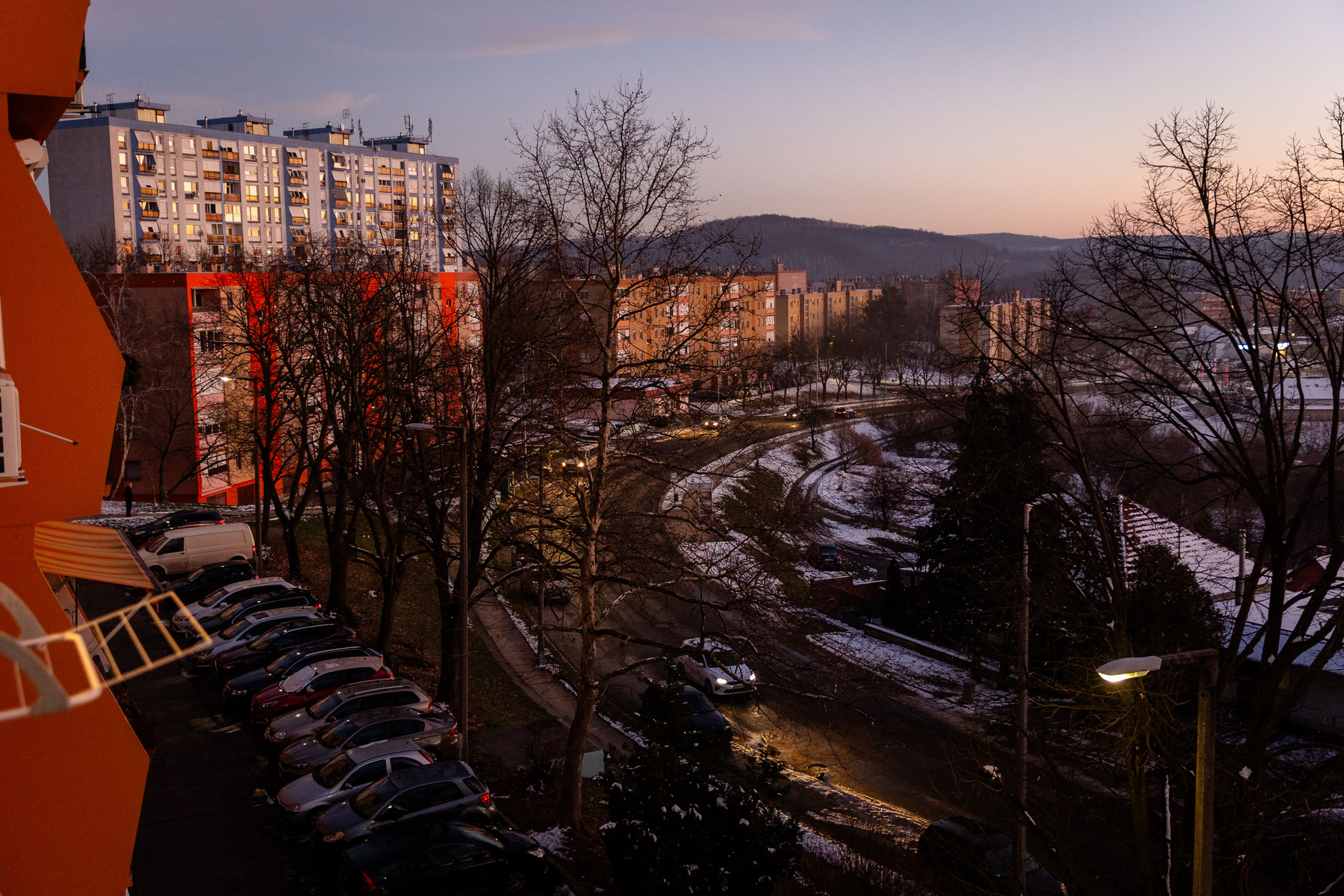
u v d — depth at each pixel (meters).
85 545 9.79
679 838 16.30
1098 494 19.95
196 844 18.27
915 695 33.62
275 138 132.00
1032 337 24.05
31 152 10.64
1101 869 21.64
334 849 17.31
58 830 9.39
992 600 26.92
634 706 31.72
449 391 29.94
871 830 23.53
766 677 28.00
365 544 48.12
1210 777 11.55
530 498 26.22
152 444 53.19
